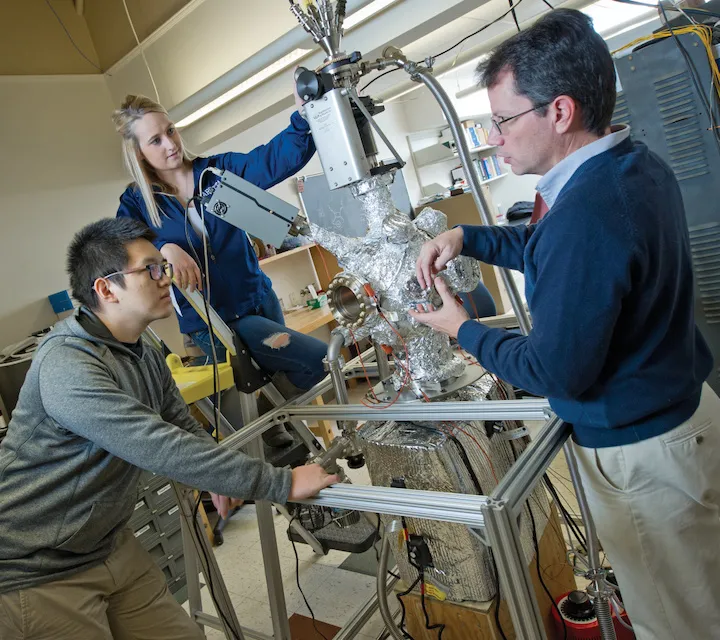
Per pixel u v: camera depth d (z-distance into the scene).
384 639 1.81
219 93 2.80
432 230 1.38
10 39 3.34
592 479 1.10
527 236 1.25
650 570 1.08
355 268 1.35
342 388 1.47
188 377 1.70
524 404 1.19
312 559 2.45
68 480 1.24
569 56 0.85
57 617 1.28
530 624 0.93
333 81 1.26
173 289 1.72
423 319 1.13
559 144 0.92
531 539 1.46
